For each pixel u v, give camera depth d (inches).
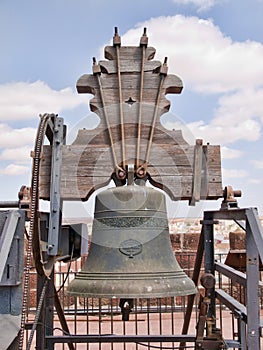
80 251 133.3
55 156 129.4
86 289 112.5
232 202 132.7
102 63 140.5
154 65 139.6
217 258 319.0
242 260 165.0
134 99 136.4
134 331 271.0
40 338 151.6
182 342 167.5
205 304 122.6
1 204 130.6
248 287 122.4
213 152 135.0
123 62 140.0
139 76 138.6
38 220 107.9
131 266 112.7
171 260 118.8
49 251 124.3
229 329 266.8
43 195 129.6
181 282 115.3
